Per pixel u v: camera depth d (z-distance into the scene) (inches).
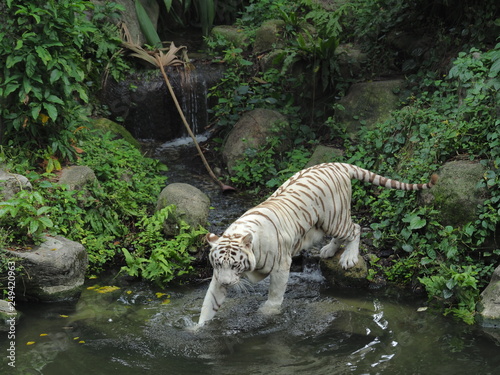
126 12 405.4
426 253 249.4
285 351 197.9
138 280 250.7
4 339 203.3
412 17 363.9
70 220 262.2
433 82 324.5
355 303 232.1
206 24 442.0
